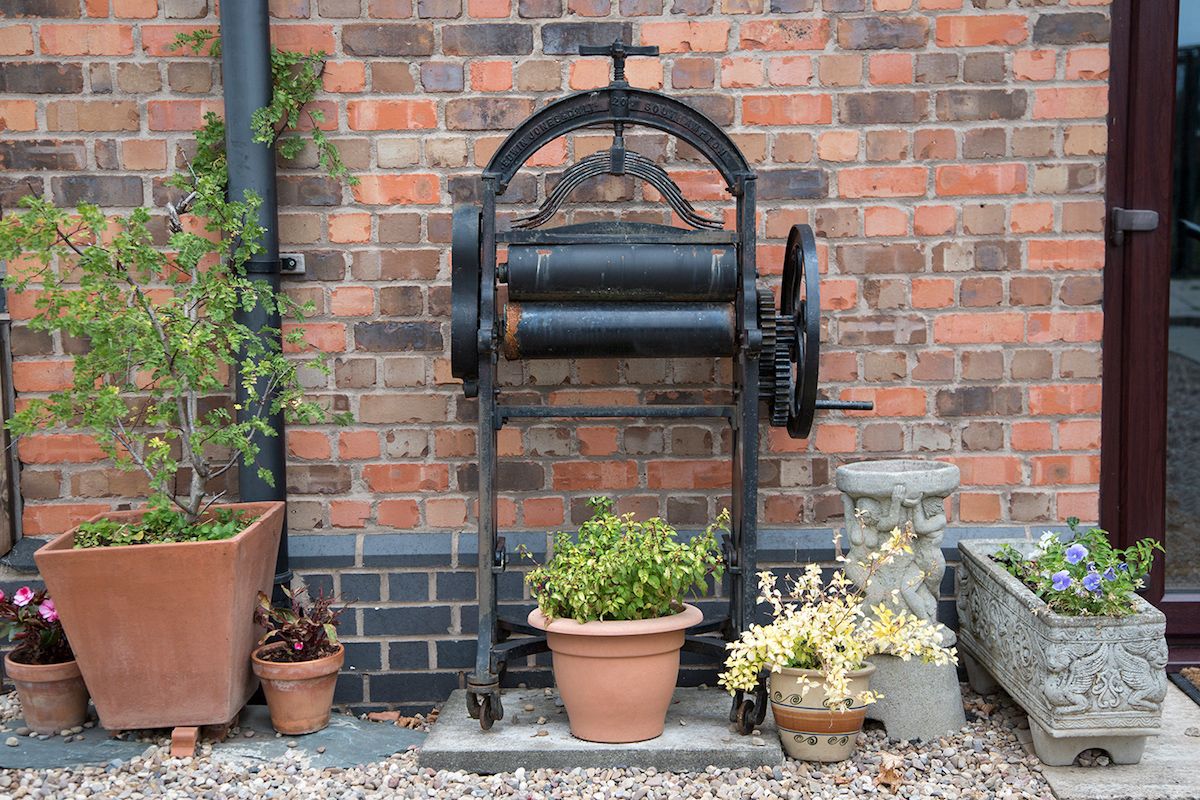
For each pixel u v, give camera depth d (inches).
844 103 145.9
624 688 125.2
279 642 135.6
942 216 147.1
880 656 134.4
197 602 123.2
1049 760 125.0
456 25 144.6
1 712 138.9
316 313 146.7
